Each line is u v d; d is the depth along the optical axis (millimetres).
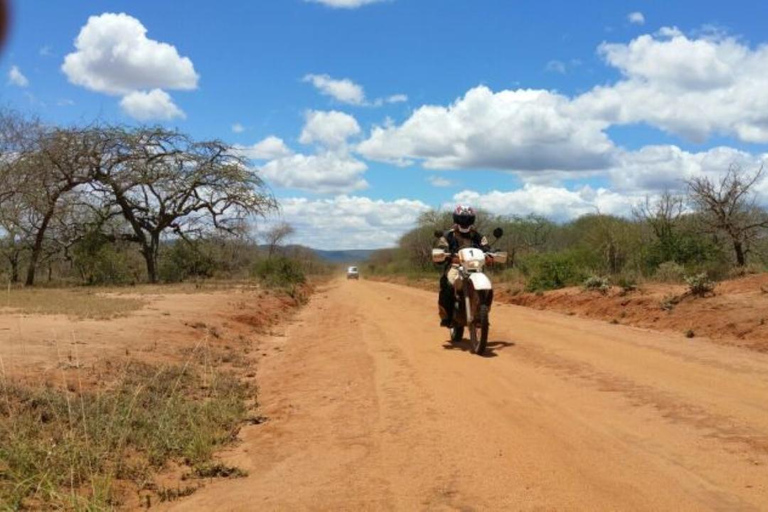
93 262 36344
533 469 5234
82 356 9383
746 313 12625
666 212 23688
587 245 26328
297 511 4574
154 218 39312
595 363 9641
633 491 4703
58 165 33812
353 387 8711
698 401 7215
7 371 7824
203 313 16766
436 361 10266
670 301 15188
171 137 37625
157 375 8328
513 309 19609
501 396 7762
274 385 9336
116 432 6070
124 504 4805
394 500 4723
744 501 4465
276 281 33156
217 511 4637
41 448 5344
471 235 11852
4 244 36469
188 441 6203
